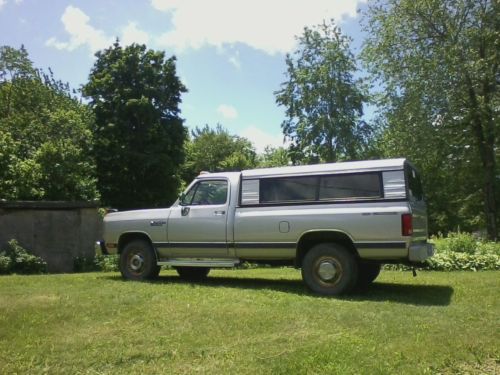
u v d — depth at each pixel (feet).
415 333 19.25
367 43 96.73
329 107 117.29
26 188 67.72
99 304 23.65
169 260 31.81
